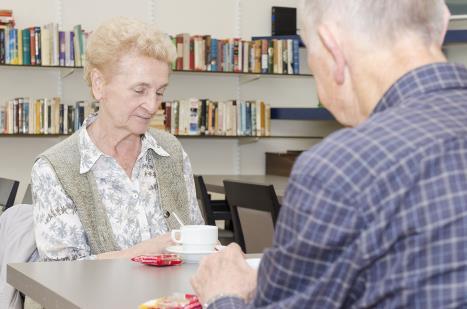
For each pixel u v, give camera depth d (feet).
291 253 3.38
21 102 17.85
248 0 21.07
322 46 3.76
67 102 19.15
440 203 3.19
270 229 11.06
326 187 3.26
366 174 3.24
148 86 7.34
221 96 20.90
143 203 7.57
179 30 20.35
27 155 18.94
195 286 4.39
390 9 3.52
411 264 3.21
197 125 19.58
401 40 3.56
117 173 7.45
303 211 3.31
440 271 3.18
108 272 5.73
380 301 3.29
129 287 5.20
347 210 3.23
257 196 11.09
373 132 3.34
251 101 20.25
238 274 4.27
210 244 6.32
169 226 7.69
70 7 19.10
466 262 3.18
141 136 7.72
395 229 3.21
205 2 20.61
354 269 3.27
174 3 20.27
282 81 21.57
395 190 3.20
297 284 3.45
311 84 21.81
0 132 17.69
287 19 20.89
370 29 3.55
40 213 7.25
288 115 20.66
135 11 19.81
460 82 3.54
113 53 7.29
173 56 7.50
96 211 7.31
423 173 3.21
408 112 3.40
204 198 14.17
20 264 6.02
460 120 3.36
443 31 3.65
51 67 18.31
